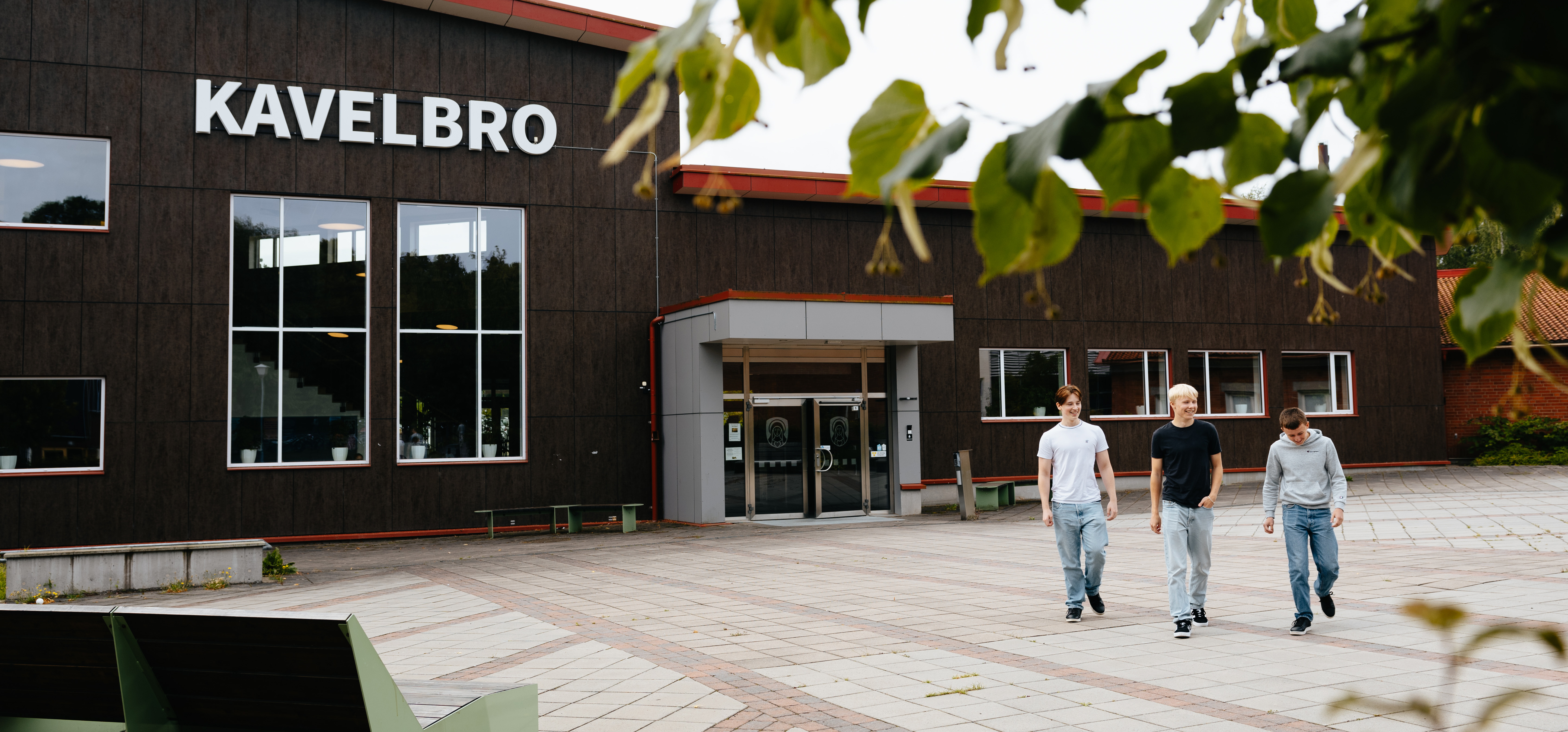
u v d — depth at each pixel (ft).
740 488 63.10
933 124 2.59
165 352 54.80
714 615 29.94
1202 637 25.22
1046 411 75.87
